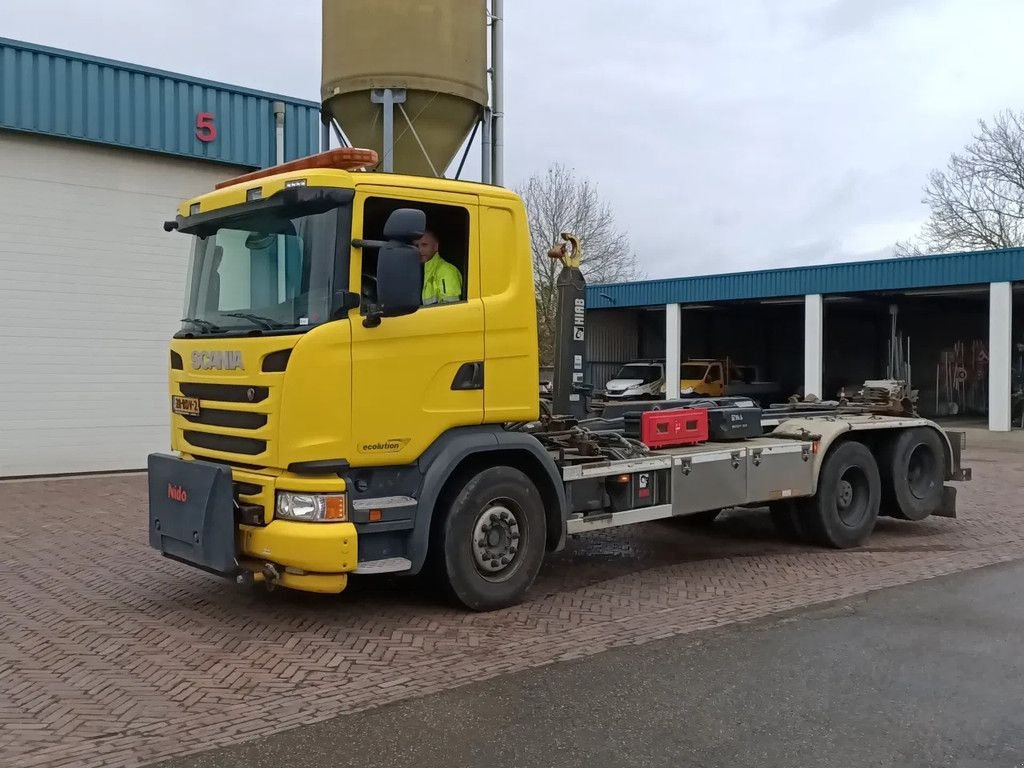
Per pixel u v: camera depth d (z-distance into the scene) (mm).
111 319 13359
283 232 5836
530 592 7113
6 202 12406
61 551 8352
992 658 5516
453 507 6199
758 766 4016
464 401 6164
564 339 7980
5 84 12039
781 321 39281
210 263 6352
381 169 9422
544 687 4977
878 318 38125
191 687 4949
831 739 4309
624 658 5477
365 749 4176
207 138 13766
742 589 7277
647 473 7449
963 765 4031
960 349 36219
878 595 7055
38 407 12805
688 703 4758
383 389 5758
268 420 5547
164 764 4016
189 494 5906
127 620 6215
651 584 7441
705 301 30750
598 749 4184
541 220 40875
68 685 4977
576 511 7027
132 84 13094
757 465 8297
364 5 9391
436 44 9430
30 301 12664
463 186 6195
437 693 4871
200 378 6125
